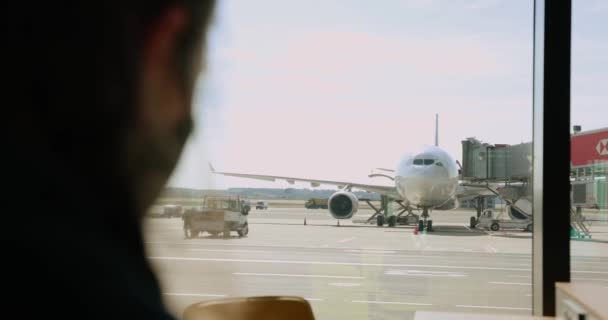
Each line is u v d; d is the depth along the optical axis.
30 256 0.16
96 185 0.18
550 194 2.45
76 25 0.18
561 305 1.94
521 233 8.77
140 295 0.18
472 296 4.91
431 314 2.26
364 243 8.38
